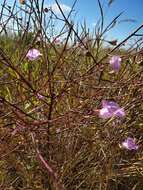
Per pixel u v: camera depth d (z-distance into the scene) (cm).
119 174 25
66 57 27
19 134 24
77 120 24
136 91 26
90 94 26
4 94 30
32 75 29
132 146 26
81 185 25
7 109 24
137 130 29
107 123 25
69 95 26
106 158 25
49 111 24
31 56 26
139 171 26
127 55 25
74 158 25
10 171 25
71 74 27
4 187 24
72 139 25
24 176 24
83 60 30
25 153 25
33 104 25
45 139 24
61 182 23
